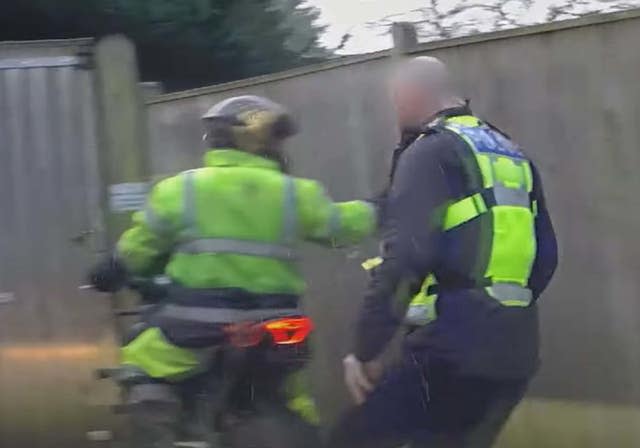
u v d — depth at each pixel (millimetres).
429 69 3908
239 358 3684
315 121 5078
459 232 3629
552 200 4352
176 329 3762
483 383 3688
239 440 3787
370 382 3842
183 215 3762
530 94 4391
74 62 5402
